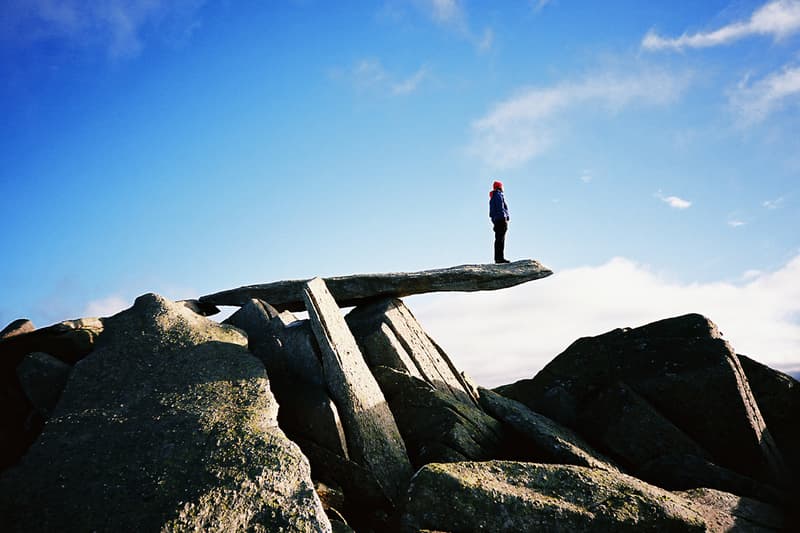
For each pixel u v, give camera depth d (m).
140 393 11.04
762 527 10.02
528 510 8.69
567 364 16.16
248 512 7.92
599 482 9.42
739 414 13.24
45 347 13.79
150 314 13.54
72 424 10.37
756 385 15.15
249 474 8.49
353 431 11.48
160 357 12.12
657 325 15.47
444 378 15.20
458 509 8.80
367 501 10.59
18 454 12.17
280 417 11.81
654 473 12.62
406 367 14.54
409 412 12.81
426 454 11.80
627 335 15.71
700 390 13.68
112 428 10.02
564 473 9.66
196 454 8.97
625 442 13.36
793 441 13.92
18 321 15.20
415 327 16.62
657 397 14.05
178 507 7.89
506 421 13.34
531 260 18.09
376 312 16.44
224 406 10.25
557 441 12.36
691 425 13.60
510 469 9.79
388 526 10.02
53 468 9.27
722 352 14.01
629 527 8.48
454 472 9.31
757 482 11.75
